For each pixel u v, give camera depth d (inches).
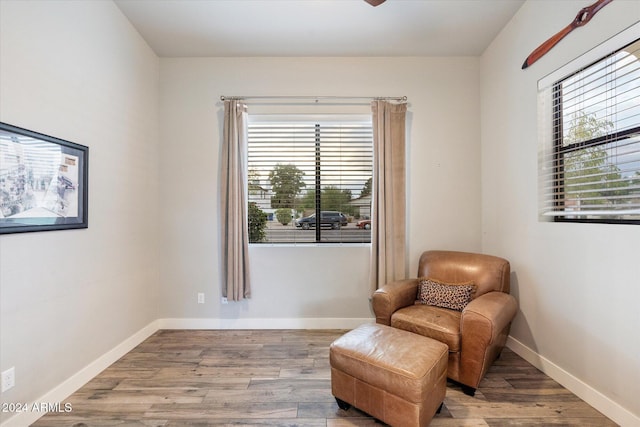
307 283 112.7
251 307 112.2
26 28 60.0
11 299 57.5
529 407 65.4
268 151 116.2
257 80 112.5
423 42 104.0
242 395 70.2
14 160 57.7
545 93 81.0
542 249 80.5
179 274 112.0
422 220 112.8
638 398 56.0
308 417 62.6
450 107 112.3
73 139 72.2
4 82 55.9
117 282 88.4
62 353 68.7
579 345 68.6
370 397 58.6
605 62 63.5
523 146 88.3
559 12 74.1
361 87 112.7
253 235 116.3
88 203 77.0
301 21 92.6
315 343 99.0
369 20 92.2
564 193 74.8
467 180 112.7
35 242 62.4
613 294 60.7
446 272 94.6
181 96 112.0
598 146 66.7
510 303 77.8
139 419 62.2
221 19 91.7
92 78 78.4
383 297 84.2
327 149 116.5
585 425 60.1
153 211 108.0
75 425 60.6
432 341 64.7
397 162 108.8
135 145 97.6
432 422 60.9
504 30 96.7
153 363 85.6
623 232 58.6
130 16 90.9
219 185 112.1
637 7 55.8
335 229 116.3
